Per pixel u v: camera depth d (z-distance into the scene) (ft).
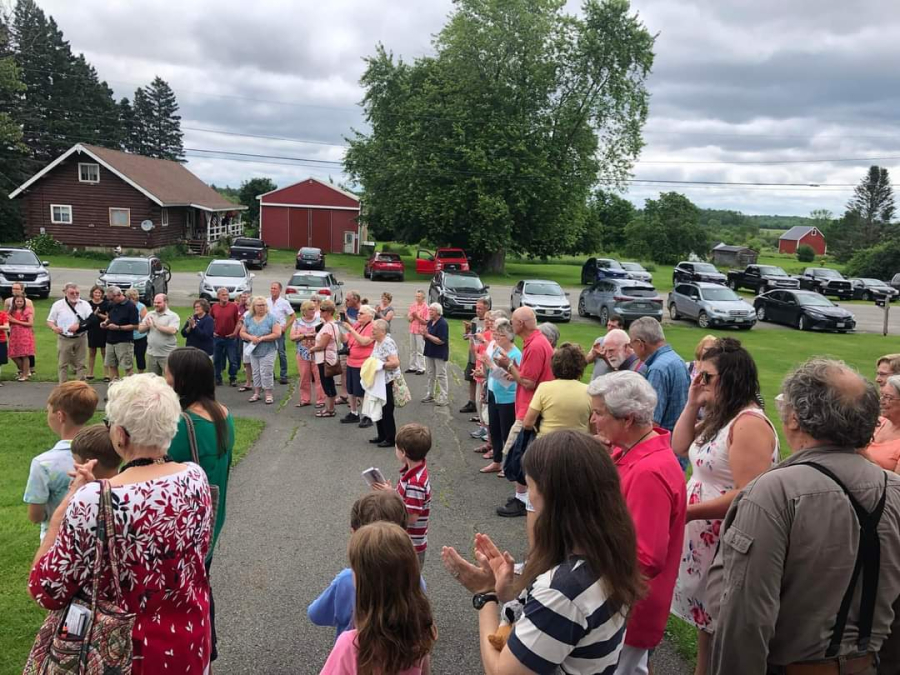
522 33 122.62
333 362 31.48
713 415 10.35
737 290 130.72
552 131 128.16
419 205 123.13
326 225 182.19
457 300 76.69
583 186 131.03
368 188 137.08
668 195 224.74
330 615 9.43
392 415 26.94
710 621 10.13
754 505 7.07
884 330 75.92
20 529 17.67
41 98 211.61
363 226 208.54
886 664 7.48
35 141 204.85
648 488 8.52
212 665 12.25
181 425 10.47
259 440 27.76
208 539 8.21
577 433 6.49
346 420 30.83
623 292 73.56
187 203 138.10
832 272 131.23
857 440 7.07
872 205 278.87
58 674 7.04
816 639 6.86
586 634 5.95
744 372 10.05
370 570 7.14
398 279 118.62
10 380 37.17
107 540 7.15
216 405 11.08
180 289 90.53
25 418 29.40
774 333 75.20
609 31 125.18
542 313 77.36
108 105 237.25
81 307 36.32
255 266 125.08
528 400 19.33
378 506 10.07
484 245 130.82
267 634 13.33
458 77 124.47
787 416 7.52
